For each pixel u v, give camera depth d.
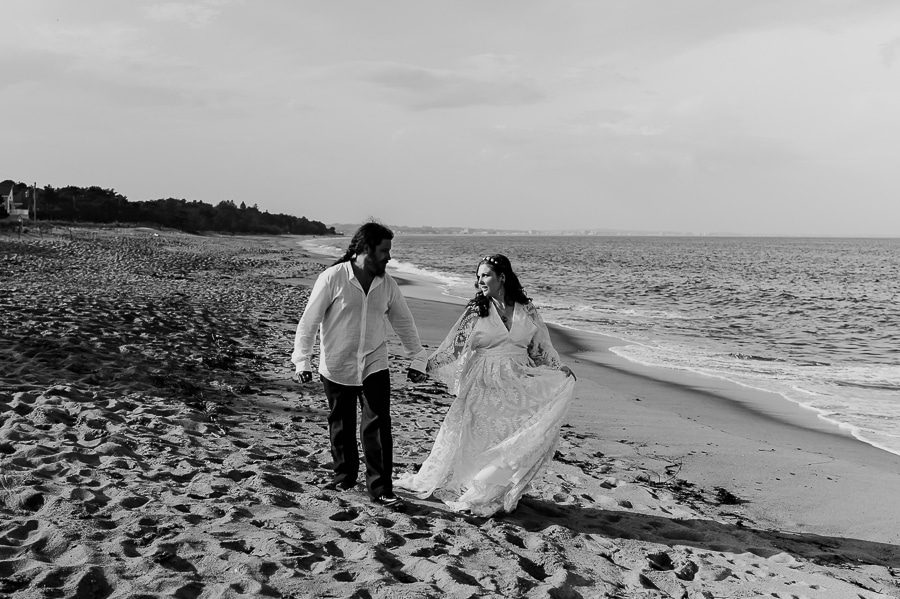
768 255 95.00
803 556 4.96
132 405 6.71
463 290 29.31
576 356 14.71
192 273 29.00
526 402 4.82
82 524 3.84
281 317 15.30
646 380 12.24
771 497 6.44
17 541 3.61
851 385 12.24
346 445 4.97
